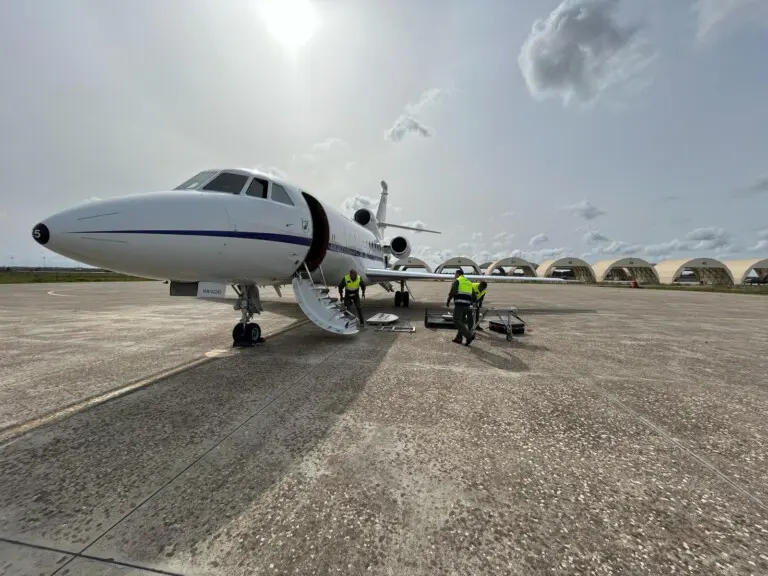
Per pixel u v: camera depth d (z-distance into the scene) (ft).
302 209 22.88
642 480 7.83
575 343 23.41
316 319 22.29
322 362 17.71
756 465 8.54
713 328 31.24
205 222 16.70
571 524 6.39
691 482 7.79
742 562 5.58
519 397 12.92
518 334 26.68
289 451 8.87
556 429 10.33
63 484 7.45
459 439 9.59
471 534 6.09
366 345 21.93
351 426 10.33
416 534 6.07
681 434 10.13
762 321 36.58
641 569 5.43
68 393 13.07
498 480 7.72
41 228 13.61
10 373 15.65
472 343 23.00
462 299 22.15
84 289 81.00
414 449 9.02
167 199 16.16
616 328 30.58
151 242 15.20
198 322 31.24
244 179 20.22
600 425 10.65
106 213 14.44
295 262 22.53
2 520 6.34
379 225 71.87
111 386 13.92
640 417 11.29
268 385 14.07
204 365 17.06
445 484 7.52
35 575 5.16
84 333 25.59
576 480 7.78
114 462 8.34
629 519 6.55
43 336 24.40
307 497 7.04
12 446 9.12
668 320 36.70
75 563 5.42
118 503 6.84
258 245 18.95
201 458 8.52
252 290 22.17
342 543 5.87
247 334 21.35
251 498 7.00
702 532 6.23
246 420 10.73
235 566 5.40
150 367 16.69
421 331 27.37
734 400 12.94
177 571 5.30
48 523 6.26
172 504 6.82
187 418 10.88
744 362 18.67
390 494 7.15
